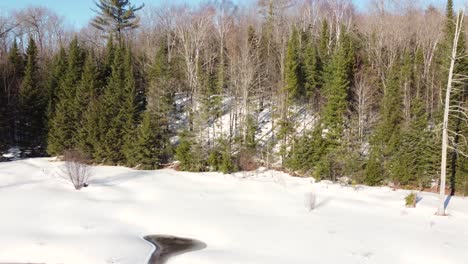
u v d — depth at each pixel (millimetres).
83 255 16453
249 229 20844
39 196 25516
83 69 44156
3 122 41750
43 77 48844
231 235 19828
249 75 41094
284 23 60250
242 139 38594
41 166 35531
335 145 35625
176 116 42281
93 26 64312
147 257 16641
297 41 47281
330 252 17422
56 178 30781
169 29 60188
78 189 28062
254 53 48344
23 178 31312
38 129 42906
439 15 51500
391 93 37062
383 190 31859
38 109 42844
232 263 15938
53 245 17312
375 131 35969
